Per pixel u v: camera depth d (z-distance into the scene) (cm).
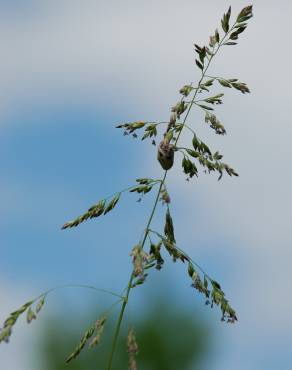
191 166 573
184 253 571
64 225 556
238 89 567
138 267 530
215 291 577
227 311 572
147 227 570
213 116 568
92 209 556
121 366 1850
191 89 579
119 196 561
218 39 582
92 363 1827
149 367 1859
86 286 552
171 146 569
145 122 580
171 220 573
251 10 580
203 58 580
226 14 581
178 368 1870
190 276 574
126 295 552
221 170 567
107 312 547
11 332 516
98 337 537
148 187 564
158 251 565
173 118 573
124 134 581
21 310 525
